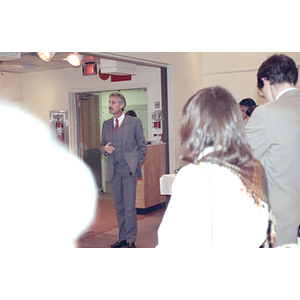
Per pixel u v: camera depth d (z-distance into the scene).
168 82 6.36
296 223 1.51
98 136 8.14
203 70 7.81
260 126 1.55
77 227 4.46
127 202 3.95
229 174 0.98
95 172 7.98
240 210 0.98
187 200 0.97
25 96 8.11
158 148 6.19
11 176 4.55
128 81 6.95
